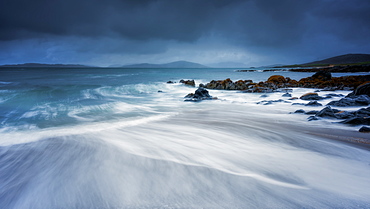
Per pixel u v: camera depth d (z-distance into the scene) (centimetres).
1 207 233
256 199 228
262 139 506
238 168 315
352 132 562
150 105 1178
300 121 717
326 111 737
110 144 439
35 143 452
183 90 2183
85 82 2777
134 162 332
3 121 743
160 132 571
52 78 3603
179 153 383
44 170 316
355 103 938
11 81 2794
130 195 238
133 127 638
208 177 279
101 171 304
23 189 265
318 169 319
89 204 228
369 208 212
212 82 2388
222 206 214
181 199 228
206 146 438
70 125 677
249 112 928
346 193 244
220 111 968
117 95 1683
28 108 1002
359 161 358
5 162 351
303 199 228
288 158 368
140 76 4706
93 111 964
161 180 271
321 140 493
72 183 272
